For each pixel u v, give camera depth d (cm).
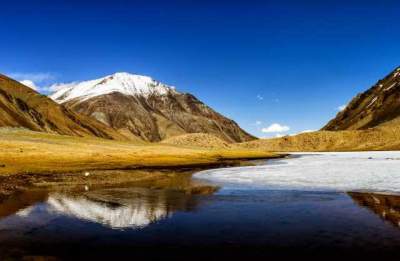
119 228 1833
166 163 7294
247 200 2672
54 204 2473
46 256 1430
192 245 1559
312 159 9675
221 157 11031
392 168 5481
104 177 4291
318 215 2139
